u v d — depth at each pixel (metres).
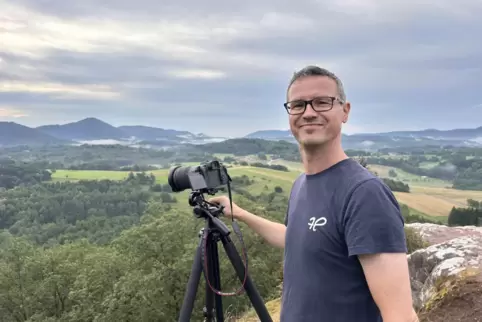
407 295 1.47
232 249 2.08
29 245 22.70
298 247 1.77
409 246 10.98
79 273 20.75
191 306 1.99
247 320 6.25
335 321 1.64
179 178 2.20
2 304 21.08
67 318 19.77
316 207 1.73
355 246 1.53
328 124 1.78
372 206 1.54
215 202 2.41
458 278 4.21
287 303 1.83
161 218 18.34
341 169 1.73
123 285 15.78
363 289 1.62
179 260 16.03
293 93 1.84
